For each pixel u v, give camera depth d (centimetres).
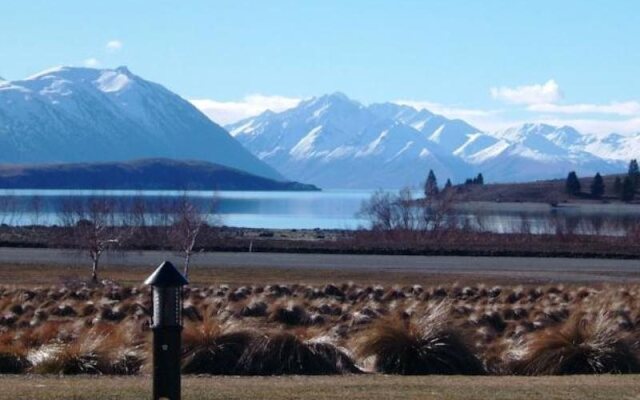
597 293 4584
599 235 10862
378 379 2091
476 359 2389
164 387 1457
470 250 8838
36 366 2298
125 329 2691
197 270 6738
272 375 2242
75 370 2275
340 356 2359
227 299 4472
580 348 2384
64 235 8681
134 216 11944
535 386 1902
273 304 3944
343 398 1706
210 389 1827
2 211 16612
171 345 1462
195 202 15300
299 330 2667
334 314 4003
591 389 1845
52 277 6228
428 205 17362
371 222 16175
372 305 4062
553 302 4428
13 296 4500
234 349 2325
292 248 8819
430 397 1723
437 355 2358
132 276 6325
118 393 1750
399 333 2391
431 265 7488
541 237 10344
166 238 8662
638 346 2606
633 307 3709
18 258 7475
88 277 6075
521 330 3259
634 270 7206
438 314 2548
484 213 18625
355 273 6669
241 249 8706
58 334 2806
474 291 5088
